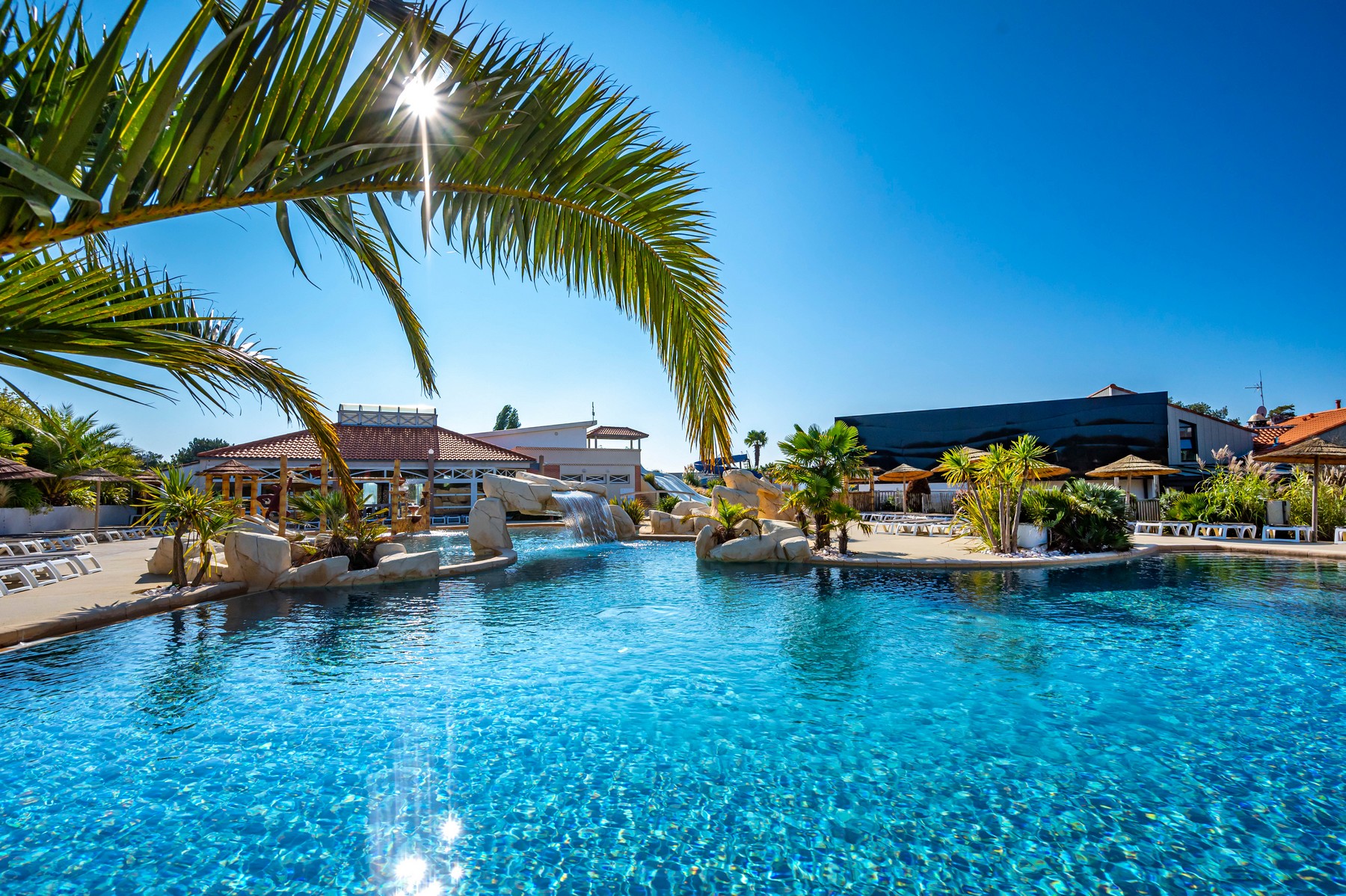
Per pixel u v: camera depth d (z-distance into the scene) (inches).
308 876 139.9
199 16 58.0
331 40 68.6
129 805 167.9
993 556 587.2
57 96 58.5
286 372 171.3
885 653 301.9
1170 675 265.7
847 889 136.0
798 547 603.8
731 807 167.3
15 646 313.3
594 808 167.0
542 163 96.9
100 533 878.4
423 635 339.6
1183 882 135.7
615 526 942.4
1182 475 1240.2
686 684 259.8
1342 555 567.5
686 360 135.9
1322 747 197.2
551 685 258.7
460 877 139.9
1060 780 179.2
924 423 1528.1
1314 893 131.0
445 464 1274.6
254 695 247.1
